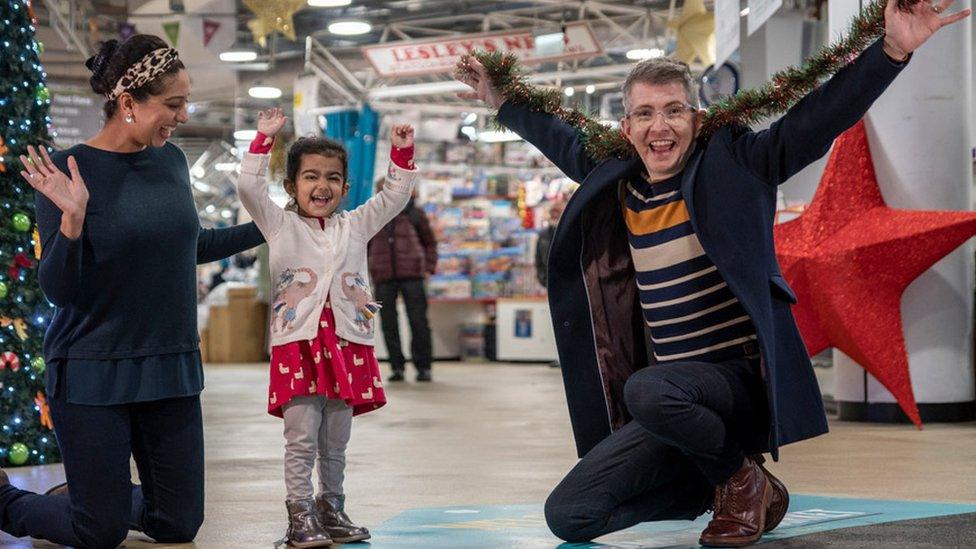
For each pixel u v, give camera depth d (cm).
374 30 1642
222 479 512
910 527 357
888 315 699
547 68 1736
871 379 729
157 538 365
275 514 416
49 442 577
